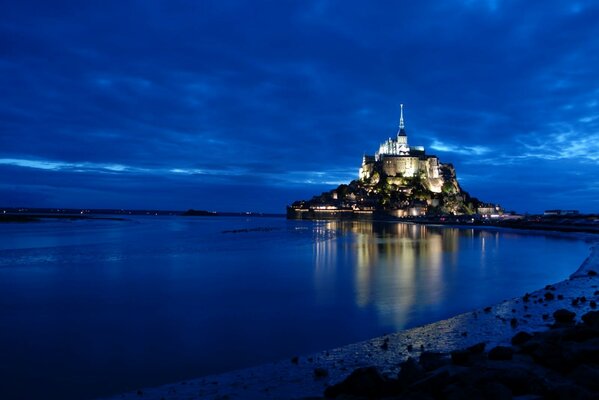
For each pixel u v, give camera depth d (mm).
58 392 11219
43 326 17672
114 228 119750
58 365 13180
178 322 18250
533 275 32250
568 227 111062
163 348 14742
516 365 10117
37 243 64688
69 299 23359
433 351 13109
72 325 17812
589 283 25094
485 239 80188
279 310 20359
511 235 94812
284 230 120500
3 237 77500
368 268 36594
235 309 20688
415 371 9531
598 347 10141
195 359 13664
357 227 147250
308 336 15992
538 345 11094
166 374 12406
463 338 14547
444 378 8992
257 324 17797
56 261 41594
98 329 17203
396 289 25922
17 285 28000
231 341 15492
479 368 9789
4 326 17703
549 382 8555
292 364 12625
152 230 111812
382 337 15180
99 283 28859
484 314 17984
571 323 15273
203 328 17250
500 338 14305
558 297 20766
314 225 167875
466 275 32094
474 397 7984
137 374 12422
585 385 8734
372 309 20359
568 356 9906
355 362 12555
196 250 54875
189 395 10453
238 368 12828
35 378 12156
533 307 18938
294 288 26547
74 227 121938
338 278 30703
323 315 19250
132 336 16203
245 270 35438
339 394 9484
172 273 33594
